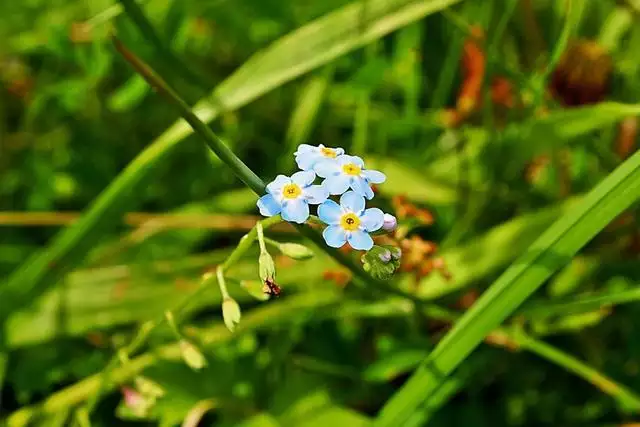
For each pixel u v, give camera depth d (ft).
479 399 0.76
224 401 0.71
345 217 0.47
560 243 0.58
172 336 0.74
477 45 0.77
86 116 0.88
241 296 0.75
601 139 0.79
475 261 0.72
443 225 0.79
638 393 0.74
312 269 0.75
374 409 0.75
